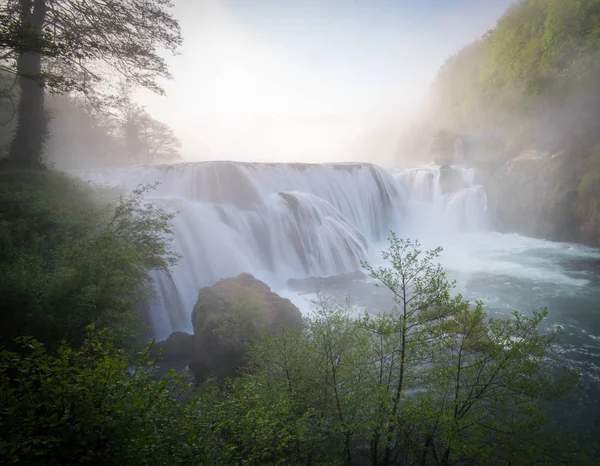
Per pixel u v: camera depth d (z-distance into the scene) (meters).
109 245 12.88
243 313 16.09
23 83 21.95
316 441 8.39
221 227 27.80
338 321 10.05
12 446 4.98
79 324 10.48
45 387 5.89
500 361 8.20
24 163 22.30
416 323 8.77
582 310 22.03
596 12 39.38
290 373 9.34
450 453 8.57
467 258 33.91
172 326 21.78
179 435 6.11
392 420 8.17
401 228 44.78
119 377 6.17
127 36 22.52
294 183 37.06
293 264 29.83
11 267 12.04
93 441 5.36
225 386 12.27
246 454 7.05
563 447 8.20
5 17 10.94
